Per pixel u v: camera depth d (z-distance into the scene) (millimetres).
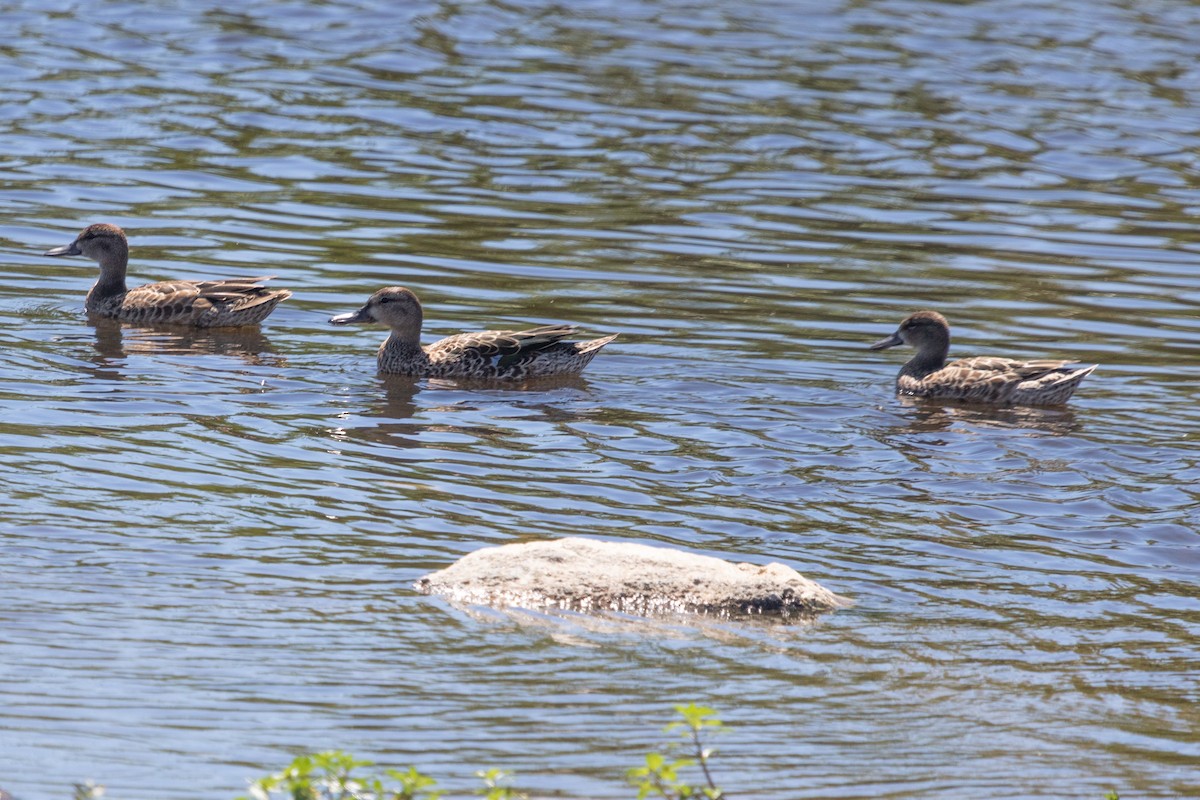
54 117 29609
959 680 11508
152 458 15508
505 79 33625
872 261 24547
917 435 17516
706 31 38156
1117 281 24016
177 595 12266
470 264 23672
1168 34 39219
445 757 10008
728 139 30500
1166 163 30109
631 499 15094
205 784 9539
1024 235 26078
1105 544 14430
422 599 12445
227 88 32031
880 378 19719
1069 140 31250
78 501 14156
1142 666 11867
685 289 22891
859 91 33875
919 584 13336
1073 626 12586
